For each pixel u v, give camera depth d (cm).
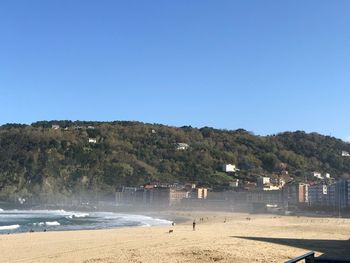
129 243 4306
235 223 9675
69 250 3722
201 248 3681
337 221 10681
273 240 4712
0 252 3625
